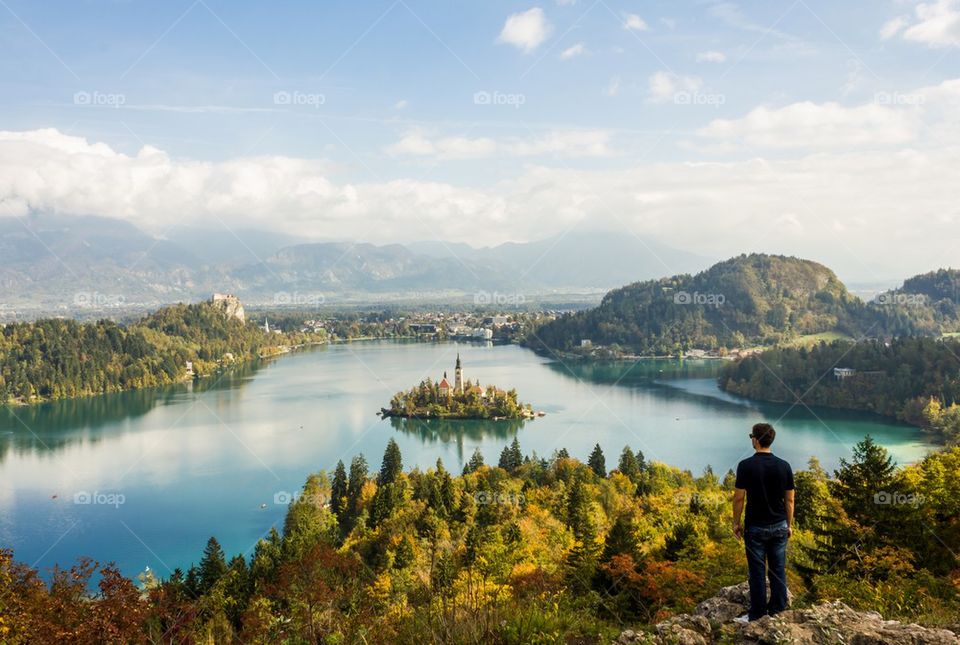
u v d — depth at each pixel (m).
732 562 23.53
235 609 40.12
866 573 22.14
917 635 10.71
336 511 97.31
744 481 12.55
